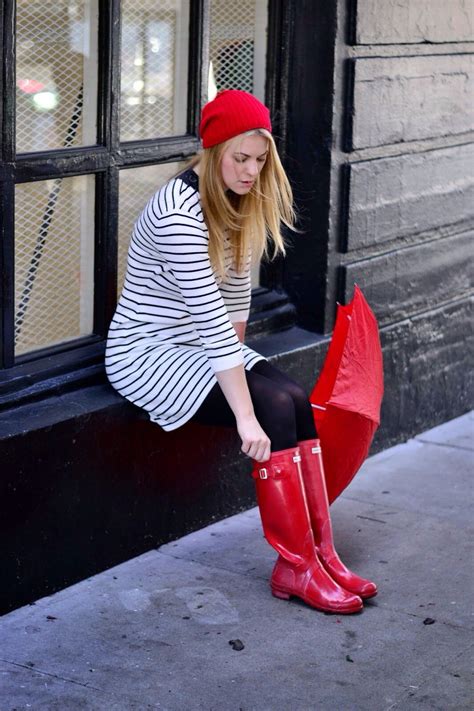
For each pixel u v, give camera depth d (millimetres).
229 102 3174
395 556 3777
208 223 3307
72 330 3689
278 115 4230
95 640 3174
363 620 3324
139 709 2838
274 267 4391
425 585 3566
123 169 3662
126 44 3613
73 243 3615
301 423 3418
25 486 3277
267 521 3385
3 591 3283
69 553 3465
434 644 3195
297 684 2969
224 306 3277
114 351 3514
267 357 4062
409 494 4340
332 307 4371
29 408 3408
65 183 3537
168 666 3047
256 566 3680
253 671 3029
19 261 3465
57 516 3398
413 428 4969
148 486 3699
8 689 2912
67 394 3549
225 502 4039
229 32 4016
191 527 3914
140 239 3383
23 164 3297
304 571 3383
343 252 4336
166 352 3469
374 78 4250
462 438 4996
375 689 2951
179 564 3676
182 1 3760
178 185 3271
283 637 3217
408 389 4871
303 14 4113
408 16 4348
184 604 3400
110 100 3516
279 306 4379
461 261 5039
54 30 3381
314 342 4289
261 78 4176
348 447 3561
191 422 3703
